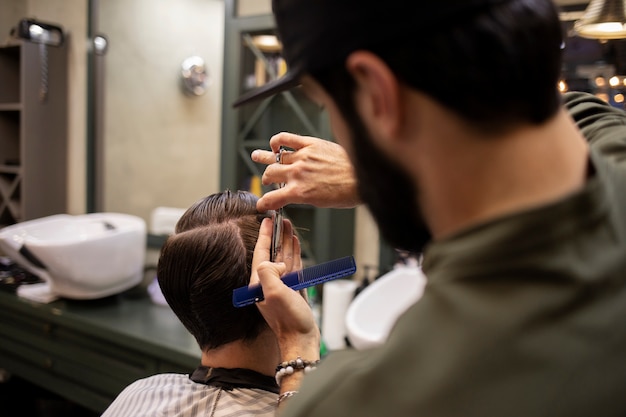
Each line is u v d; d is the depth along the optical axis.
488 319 0.40
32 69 2.65
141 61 2.69
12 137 2.90
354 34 0.43
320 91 0.49
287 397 0.68
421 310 0.43
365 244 2.19
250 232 0.87
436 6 0.41
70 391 2.05
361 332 1.57
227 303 0.85
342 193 0.79
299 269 0.80
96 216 2.54
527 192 0.42
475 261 0.41
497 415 0.38
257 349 0.88
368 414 0.41
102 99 2.71
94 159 2.71
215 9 2.52
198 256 0.86
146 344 1.80
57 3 2.80
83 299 2.18
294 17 0.47
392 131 0.44
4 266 2.57
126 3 2.67
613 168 0.50
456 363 0.39
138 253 2.29
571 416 0.38
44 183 2.74
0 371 2.58
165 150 2.70
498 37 0.41
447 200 0.44
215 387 0.88
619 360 0.40
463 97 0.41
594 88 1.50
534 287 0.40
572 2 1.56
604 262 0.41
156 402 0.88
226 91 2.24
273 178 0.82
